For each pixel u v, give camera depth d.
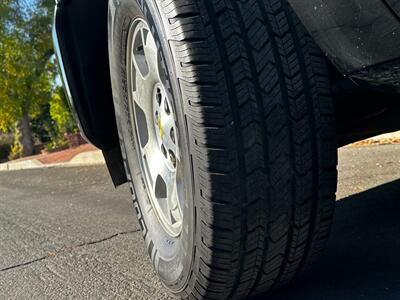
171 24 1.68
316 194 1.69
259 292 1.89
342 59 1.45
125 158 2.57
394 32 1.29
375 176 3.96
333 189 1.72
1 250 3.96
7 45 18.48
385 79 1.44
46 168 13.12
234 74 1.61
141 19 2.02
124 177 2.88
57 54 2.52
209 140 1.60
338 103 1.98
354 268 2.21
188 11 1.65
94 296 2.55
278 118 1.63
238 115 1.61
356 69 1.42
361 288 2.01
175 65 1.67
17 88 19.23
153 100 2.17
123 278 2.73
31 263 3.42
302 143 1.65
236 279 1.75
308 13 1.48
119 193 5.91
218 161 1.60
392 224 2.71
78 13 2.47
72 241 3.83
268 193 1.63
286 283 1.92
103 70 2.60
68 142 21.03
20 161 18.39
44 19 18.27
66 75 2.49
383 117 2.21
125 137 2.52
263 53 1.64
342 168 4.60
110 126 2.71
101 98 2.64
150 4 1.80
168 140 2.06
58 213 5.27
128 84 2.36
